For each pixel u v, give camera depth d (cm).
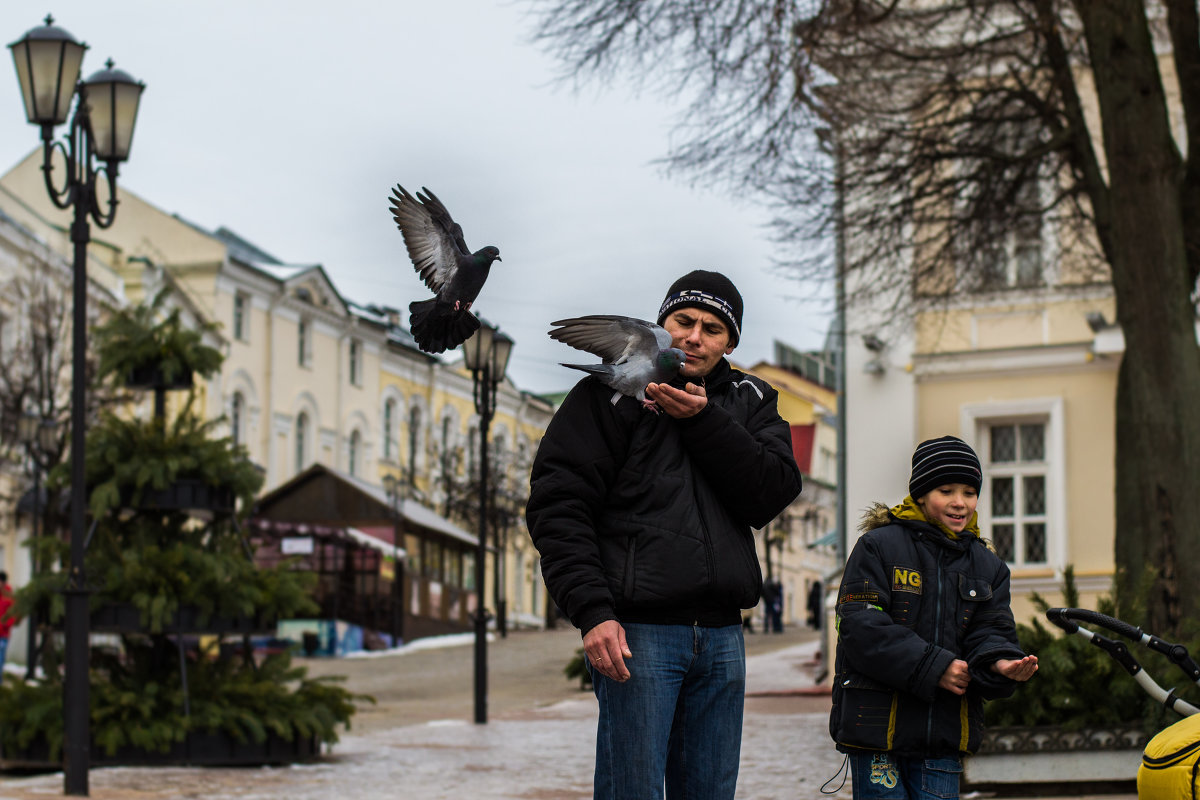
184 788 1065
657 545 454
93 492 1238
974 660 488
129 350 1288
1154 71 1266
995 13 1645
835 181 1588
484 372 1919
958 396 2089
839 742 513
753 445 460
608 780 473
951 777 502
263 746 1245
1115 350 1972
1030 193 1641
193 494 1254
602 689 467
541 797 1032
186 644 1290
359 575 4028
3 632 2381
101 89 1112
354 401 5925
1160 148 1255
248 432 5188
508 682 2723
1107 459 2019
